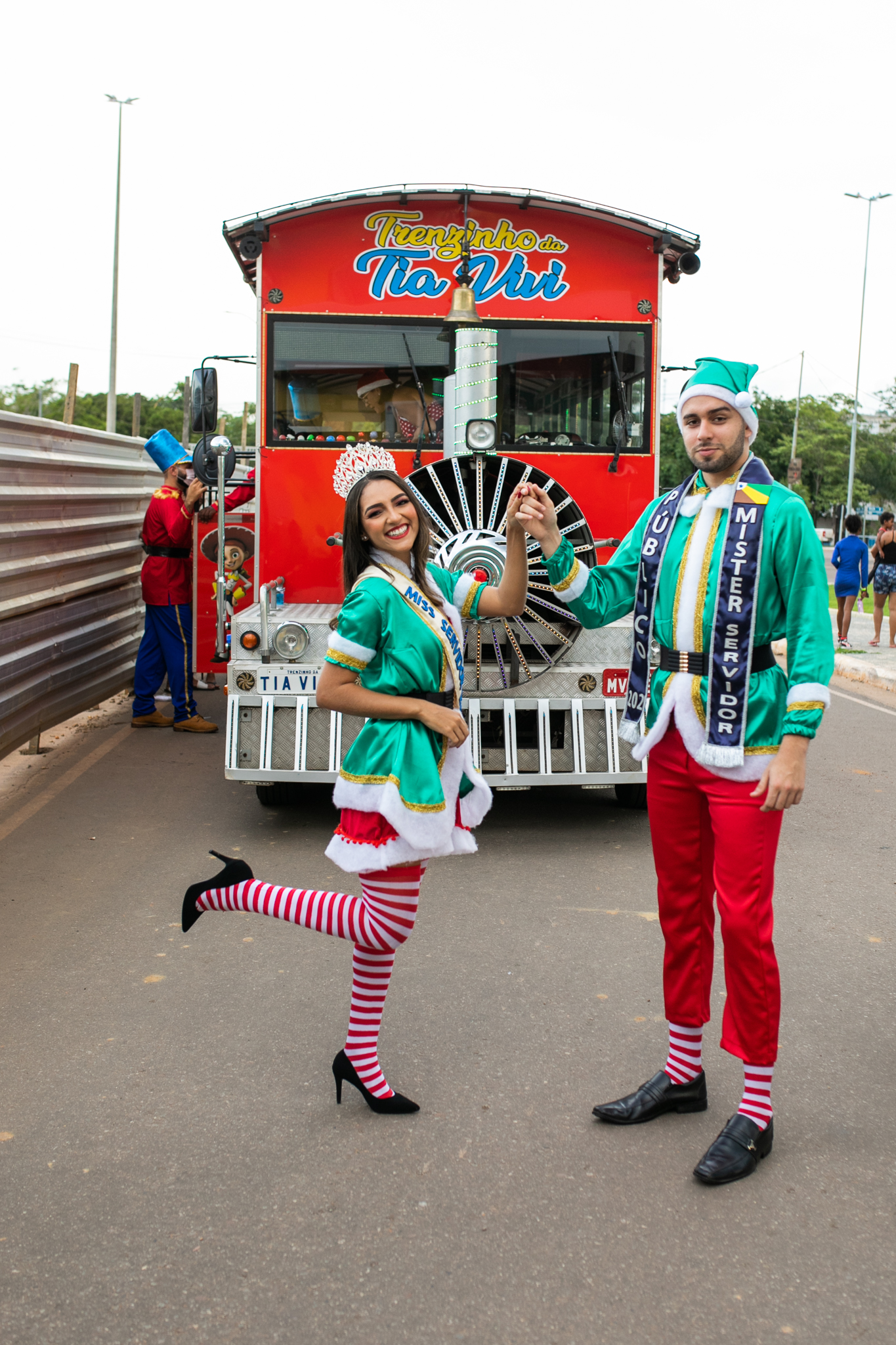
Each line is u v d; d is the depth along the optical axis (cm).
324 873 535
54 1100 329
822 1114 323
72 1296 246
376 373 655
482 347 641
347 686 304
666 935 320
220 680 1139
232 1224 271
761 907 293
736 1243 264
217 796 687
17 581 697
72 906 493
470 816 327
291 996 402
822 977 420
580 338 662
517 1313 240
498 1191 285
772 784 280
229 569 945
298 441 653
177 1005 393
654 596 311
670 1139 311
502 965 427
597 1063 352
